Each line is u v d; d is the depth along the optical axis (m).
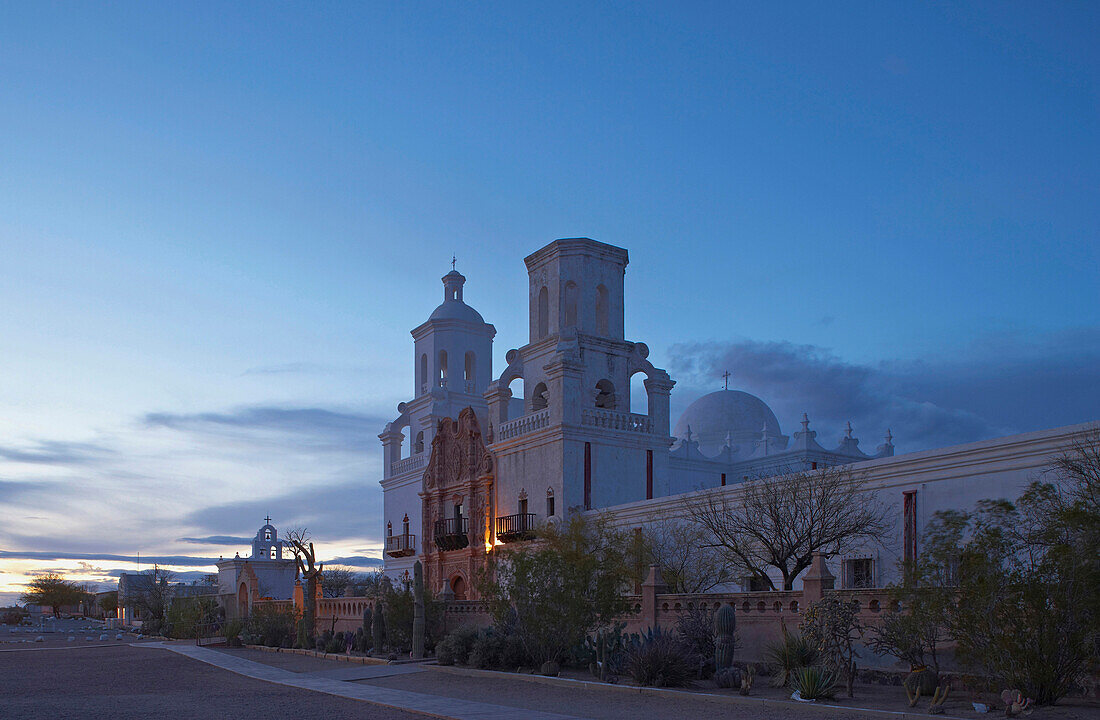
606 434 43.56
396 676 28.70
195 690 24.69
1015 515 19.64
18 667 36.19
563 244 47.31
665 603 27.19
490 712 18.25
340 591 88.62
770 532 29.30
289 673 30.88
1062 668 16.64
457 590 49.25
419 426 63.41
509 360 50.00
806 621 20.64
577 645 28.03
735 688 21.17
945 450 26.17
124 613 121.38
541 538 37.75
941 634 19.33
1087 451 21.88
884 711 16.33
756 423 59.41
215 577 118.69
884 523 27.66
